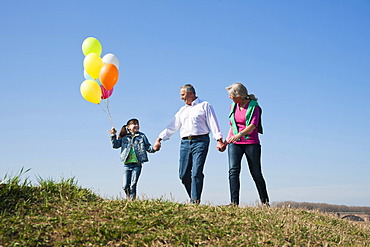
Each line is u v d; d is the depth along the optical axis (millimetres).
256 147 6562
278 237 4754
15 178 5371
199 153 6438
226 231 4648
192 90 6699
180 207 5371
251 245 4379
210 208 5566
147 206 5250
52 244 4047
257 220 5324
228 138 6801
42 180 5680
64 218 4617
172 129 7156
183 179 6762
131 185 7605
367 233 6414
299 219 6047
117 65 7781
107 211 4918
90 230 4320
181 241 4254
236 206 6094
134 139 7809
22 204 4918
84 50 7859
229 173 6605
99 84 7664
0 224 4281
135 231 4379
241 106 6711
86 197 5559
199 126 6512
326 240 5160
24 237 4098
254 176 6621
